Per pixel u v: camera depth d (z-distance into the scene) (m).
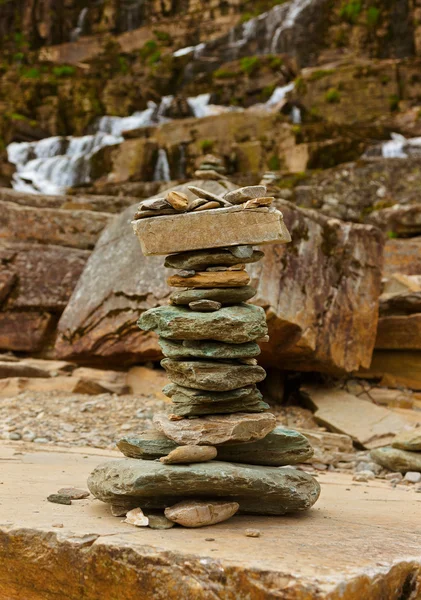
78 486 5.70
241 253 4.87
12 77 35.09
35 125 32.59
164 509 4.64
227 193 4.89
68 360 11.38
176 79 36.69
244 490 4.66
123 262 11.02
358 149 25.38
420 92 29.89
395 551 4.08
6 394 10.43
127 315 10.53
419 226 18.30
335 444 8.90
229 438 4.75
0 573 4.21
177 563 3.74
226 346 4.87
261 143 26.03
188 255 4.95
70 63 39.16
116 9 41.12
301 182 22.86
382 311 11.63
